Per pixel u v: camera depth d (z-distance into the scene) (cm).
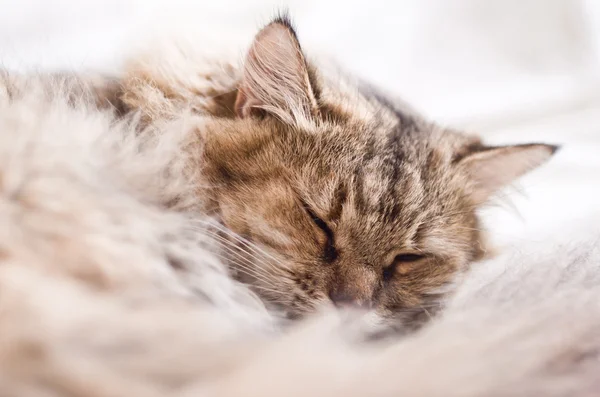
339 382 21
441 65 57
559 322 25
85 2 49
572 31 56
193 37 36
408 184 34
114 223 25
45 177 25
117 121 30
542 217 40
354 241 33
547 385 23
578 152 46
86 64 37
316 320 25
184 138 31
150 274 25
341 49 54
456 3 58
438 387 21
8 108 27
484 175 38
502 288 29
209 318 24
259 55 34
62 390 19
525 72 57
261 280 31
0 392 19
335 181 33
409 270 34
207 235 29
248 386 20
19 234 24
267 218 32
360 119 35
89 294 23
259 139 33
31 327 21
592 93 52
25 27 48
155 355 22
